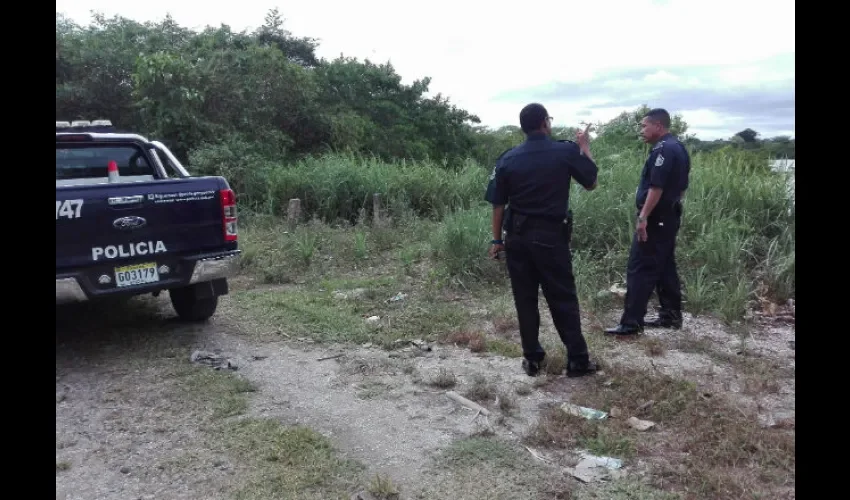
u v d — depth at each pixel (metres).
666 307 5.37
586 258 6.70
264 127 14.45
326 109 16.91
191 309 5.66
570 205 7.34
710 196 7.12
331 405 4.07
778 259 6.19
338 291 6.76
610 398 3.99
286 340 5.30
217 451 3.52
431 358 4.84
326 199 10.80
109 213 4.70
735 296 5.59
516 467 3.29
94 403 4.12
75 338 5.36
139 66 12.95
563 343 4.50
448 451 3.45
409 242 8.84
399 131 19.44
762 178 7.49
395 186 11.07
